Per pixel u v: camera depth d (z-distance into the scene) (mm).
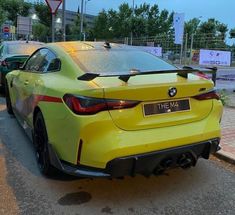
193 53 15039
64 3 12148
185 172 4504
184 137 3615
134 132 3439
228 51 15383
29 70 5496
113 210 3576
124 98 3398
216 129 3898
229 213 3557
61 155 3711
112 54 4520
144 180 4242
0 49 10172
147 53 4867
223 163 4883
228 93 11242
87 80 3469
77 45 4730
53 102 3854
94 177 3387
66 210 3564
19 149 5297
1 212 3506
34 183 4141
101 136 3357
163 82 3598
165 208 3631
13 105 6422
